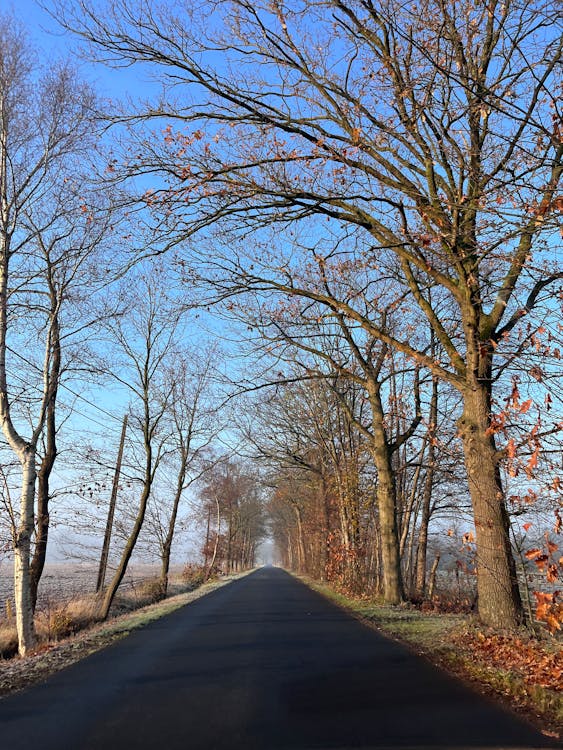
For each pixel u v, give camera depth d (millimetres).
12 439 12867
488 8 9148
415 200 10758
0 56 13141
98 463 19828
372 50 10977
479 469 10211
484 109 7891
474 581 18078
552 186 8000
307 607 17562
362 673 7484
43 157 13852
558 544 7371
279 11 10352
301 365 18531
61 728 5234
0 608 20516
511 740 4738
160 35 10539
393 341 12328
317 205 11922
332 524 32750
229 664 8258
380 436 18531
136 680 7297
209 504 47656
